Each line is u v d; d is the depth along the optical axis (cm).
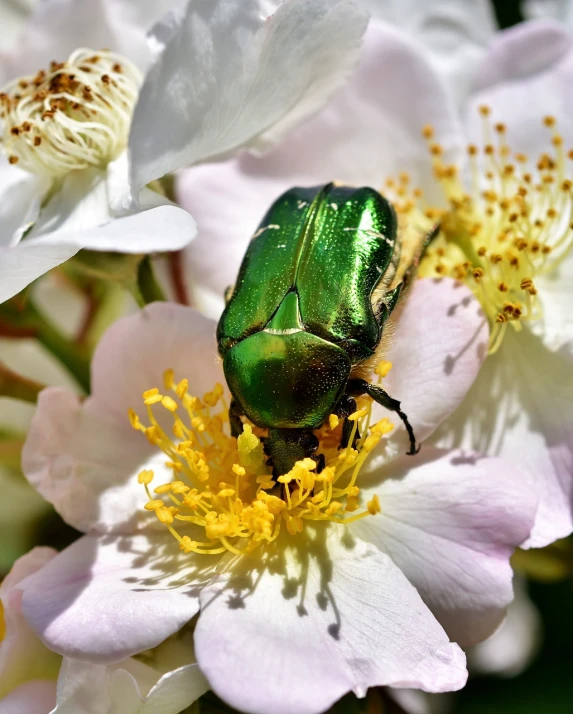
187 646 8
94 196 8
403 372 8
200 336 8
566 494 8
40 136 8
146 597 7
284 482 7
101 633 7
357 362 7
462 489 8
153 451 8
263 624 7
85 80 8
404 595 7
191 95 7
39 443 8
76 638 7
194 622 8
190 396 8
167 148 8
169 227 7
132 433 8
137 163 7
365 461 8
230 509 8
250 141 8
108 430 8
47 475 8
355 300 7
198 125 8
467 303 8
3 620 8
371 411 8
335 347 7
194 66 7
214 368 8
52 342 10
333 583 7
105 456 8
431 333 8
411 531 8
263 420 7
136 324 8
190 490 8
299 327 7
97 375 8
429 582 7
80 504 8
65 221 8
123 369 8
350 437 8
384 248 8
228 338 8
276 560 8
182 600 7
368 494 8
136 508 8
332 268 8
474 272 8
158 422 8
